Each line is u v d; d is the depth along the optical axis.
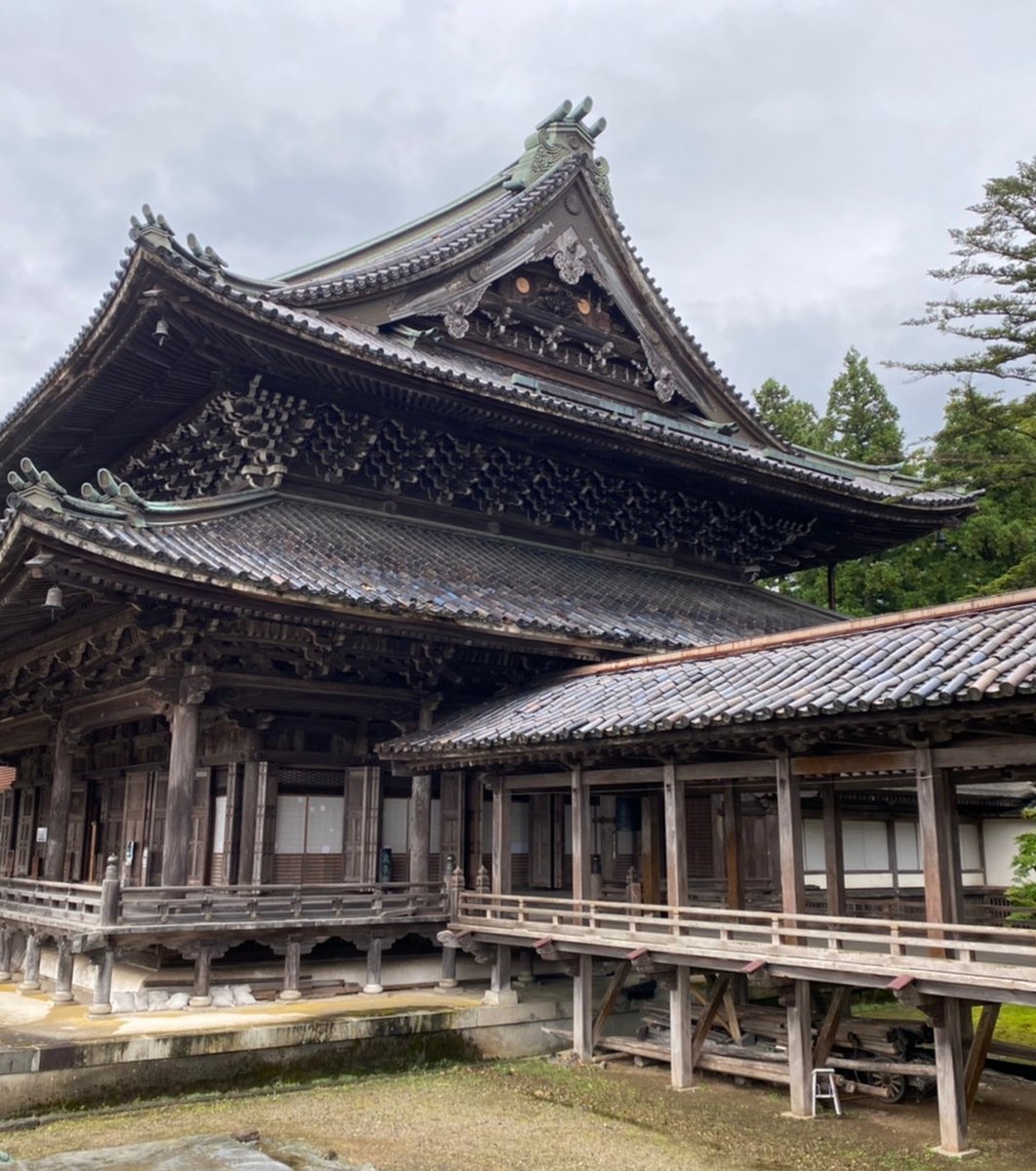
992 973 10.43
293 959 16.39
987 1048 13.60
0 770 28.58
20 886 18.75
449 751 16.86
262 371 18.73
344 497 21.89
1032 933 10.30
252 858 17.78
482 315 24.38
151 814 20.45
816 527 29.81
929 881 11.34
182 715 16.75
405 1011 15.81
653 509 26.56
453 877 17.80
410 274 22.50
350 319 21.89
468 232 23.77
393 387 19.56
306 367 18.58
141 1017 14.70
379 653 18.30
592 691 17.19
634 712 14.23
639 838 20.73
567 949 15.50
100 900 15.04
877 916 19.56
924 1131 12.72
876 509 28.27
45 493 14.09
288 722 18.62
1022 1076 16.89
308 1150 11.81
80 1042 12.96
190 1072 13.63
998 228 20.33
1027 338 21.12
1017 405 22.14
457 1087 14.77
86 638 18.00
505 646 18.84
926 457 23.34
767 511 28.27
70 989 16.02
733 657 16.38
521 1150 12.10
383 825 19.41
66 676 20.53
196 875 18.70
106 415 21.36
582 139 26.59
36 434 22.44
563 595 21.67
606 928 15.10
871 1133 12.66
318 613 16.50
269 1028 14.31
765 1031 16.20
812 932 12.27
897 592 42.31
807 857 22.70
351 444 21.06
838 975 11.86
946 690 10.36
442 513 23.55
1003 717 10.49
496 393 20.34
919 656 12.20
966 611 13.66
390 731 19.80
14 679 21.97
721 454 24.03
